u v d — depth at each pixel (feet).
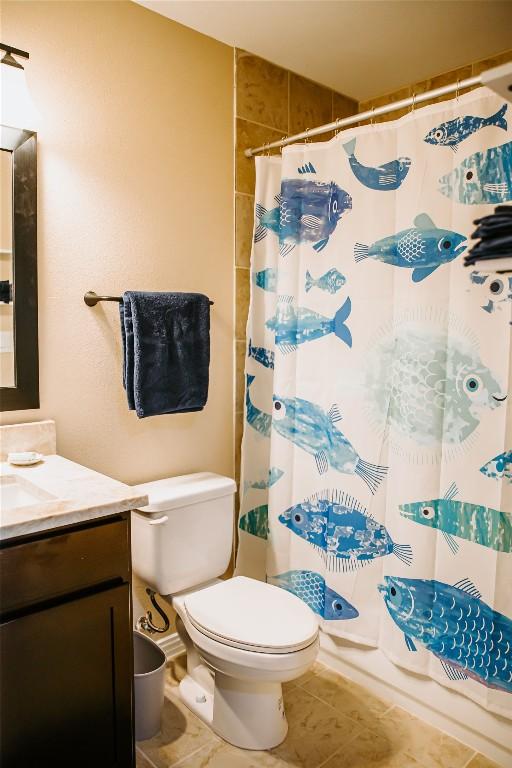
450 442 5.49
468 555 5.41
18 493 4.87
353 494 6.31
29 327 5.48
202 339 6.44
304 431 6.84
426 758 5.46
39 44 5.41
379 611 6.25
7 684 3.82
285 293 6.83
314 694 6.45
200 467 7.23
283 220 6.79
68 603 4.07
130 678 4.50
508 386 5.05
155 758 5.42
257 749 5.54
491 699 5.29
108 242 6.08
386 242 5.88
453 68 7.70
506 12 6.26
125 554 4.39
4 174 5.23
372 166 5.92
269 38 6.89
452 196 5.34
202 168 6.91
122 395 6.32
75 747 4.21
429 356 5.53
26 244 5.39
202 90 6.82
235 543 7.69
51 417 5.77
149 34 6.26
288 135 7.85
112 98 5.99
